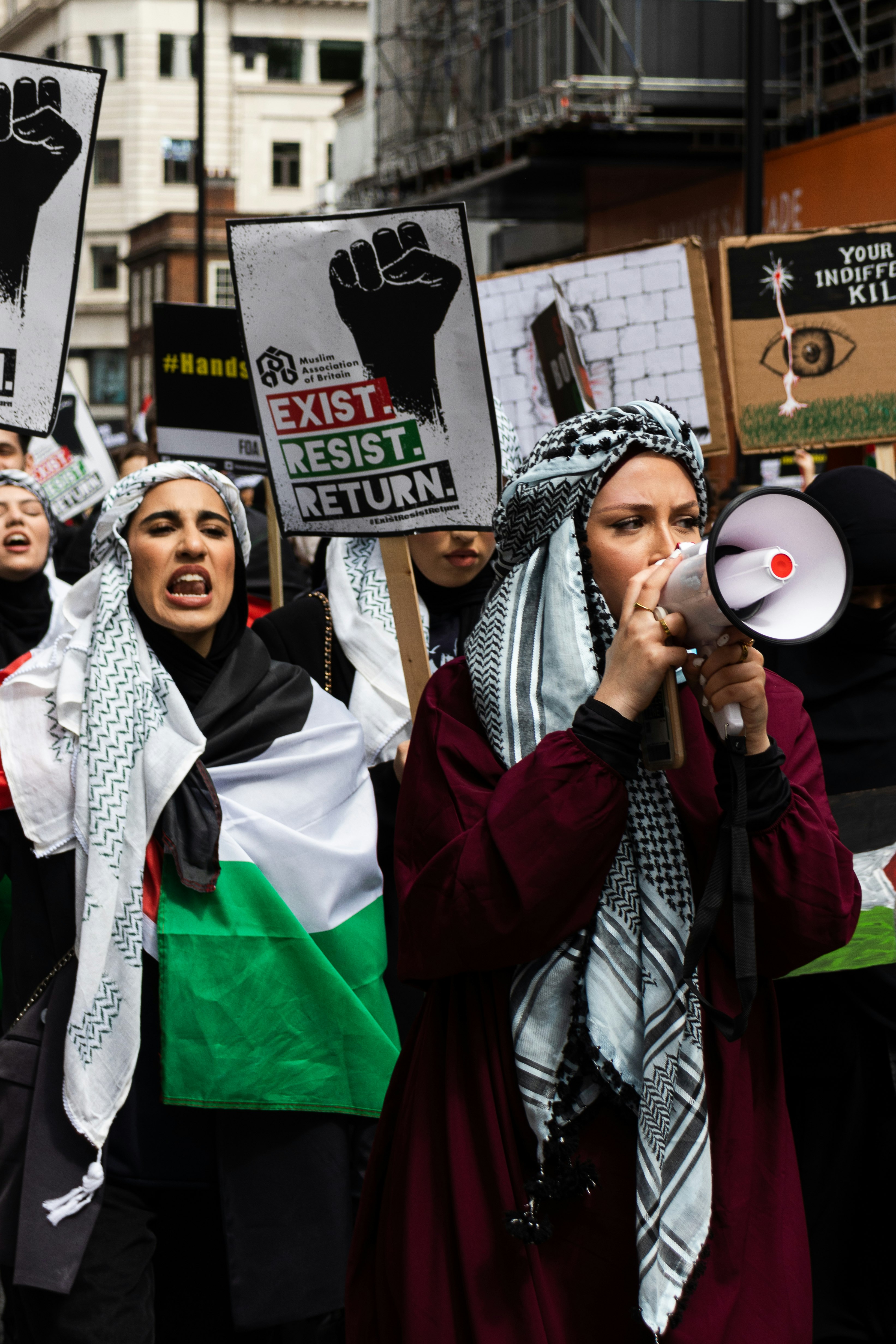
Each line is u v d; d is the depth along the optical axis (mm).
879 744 3137
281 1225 2869
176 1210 3002
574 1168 1935
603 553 2082
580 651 2049
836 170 13203
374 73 23891
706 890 1911
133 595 3217
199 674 3193
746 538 1824
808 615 1783
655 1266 1896
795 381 5402
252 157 58781
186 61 58625
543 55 15766
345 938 3104
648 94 14445
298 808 3156
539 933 1947
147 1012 2949
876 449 5375
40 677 3098
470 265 3049
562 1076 1983
